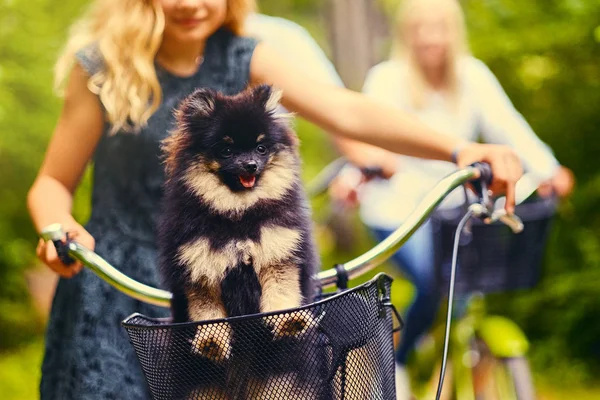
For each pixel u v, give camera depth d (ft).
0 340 33.06
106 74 12.34
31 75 30.89
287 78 12.90
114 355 11.65
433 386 20.38
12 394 28.25
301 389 8.94
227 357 8.89
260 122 10.49
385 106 12.64
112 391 11.46
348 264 11.10
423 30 20.52
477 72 21.08
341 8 50.67
